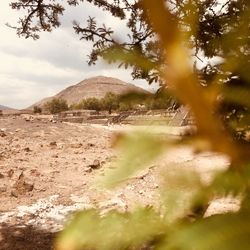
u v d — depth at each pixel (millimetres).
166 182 478
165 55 395
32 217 8711
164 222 515
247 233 430
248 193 476
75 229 483
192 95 405
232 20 696
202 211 506
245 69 583
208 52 683
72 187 10922
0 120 24797
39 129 22906
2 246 7238
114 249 502
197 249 413
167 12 378
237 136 605
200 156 461
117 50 499
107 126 26406
